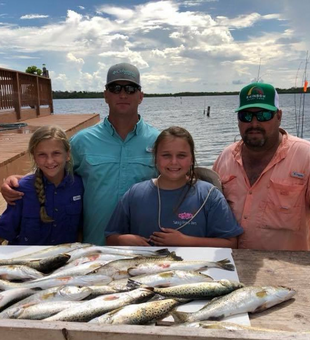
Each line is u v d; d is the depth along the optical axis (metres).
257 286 1.73
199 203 2.48
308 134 16.95
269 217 2.65
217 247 2.32
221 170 2.95
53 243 2.86
